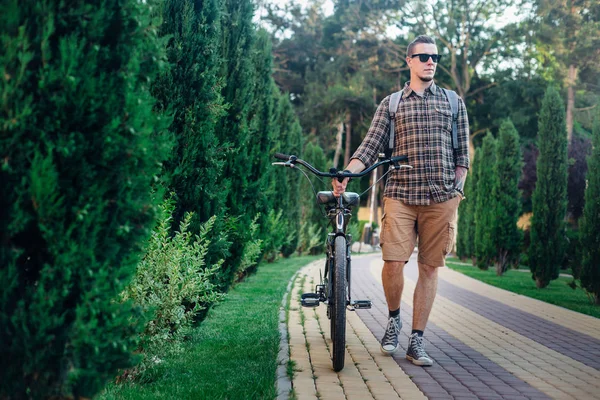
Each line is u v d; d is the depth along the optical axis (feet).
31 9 7.83
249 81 25.27
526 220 108.88
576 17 106.83
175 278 14.42
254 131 31.17
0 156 7.68
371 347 18.54
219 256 19.61
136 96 8.89
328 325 21.94
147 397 12.18
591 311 30.14
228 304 27.63
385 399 12.74
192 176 17.78
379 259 76.64
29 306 7.93
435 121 16.72
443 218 16.51
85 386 8.45
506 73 139.54
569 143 98.27
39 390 8.23
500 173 56.59
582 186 91.66
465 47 140.26
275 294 31.53
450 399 13.01
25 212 7.83
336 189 15.98
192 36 17.51
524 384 14.57
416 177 16.60
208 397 12.19
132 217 9.10
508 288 42.14
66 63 8.03
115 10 8.70
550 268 43.09
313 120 145.48
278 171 51.93
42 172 7.81
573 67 110.22
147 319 9.70
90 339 8.23
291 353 16.99
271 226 48.44
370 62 148.87
